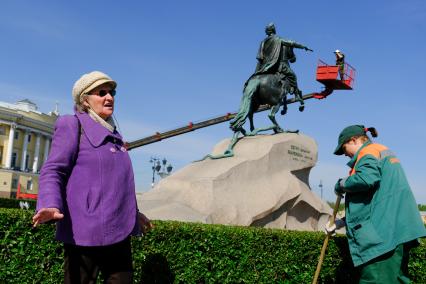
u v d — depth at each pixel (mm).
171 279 4691
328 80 11711
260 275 5121
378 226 3850
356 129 4277
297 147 9852
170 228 4734
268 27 10625
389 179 3932
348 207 4102
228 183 8445
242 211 8273
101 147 3008
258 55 10492
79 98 3141
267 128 10188
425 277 5402
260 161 9008
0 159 63531
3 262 4117
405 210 3846
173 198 8508
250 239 5113
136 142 12758
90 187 2912
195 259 4832
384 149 4098
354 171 4082
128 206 3041
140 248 4562
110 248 2996
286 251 5266
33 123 67438
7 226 4145
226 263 4980
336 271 5336
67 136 2936
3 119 63125
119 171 3031
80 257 2930
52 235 4270
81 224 2852
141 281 4531
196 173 8883
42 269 4219
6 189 61000
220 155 9336
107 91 3172
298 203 9273
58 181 2820
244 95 10008
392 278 3797
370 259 3822
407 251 3926
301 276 5266
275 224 8961
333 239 5406
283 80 10336
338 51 11812
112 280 3023
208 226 5148
